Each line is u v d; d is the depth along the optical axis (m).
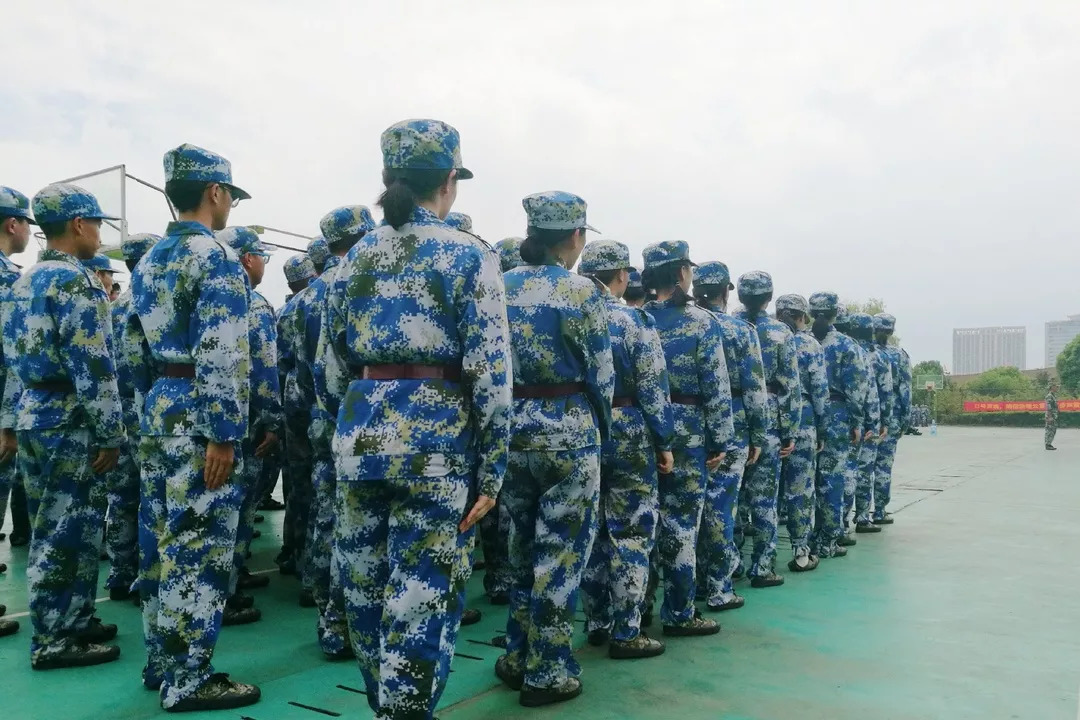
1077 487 10.34
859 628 4.06
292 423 4.64
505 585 4.50
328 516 3.63
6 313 3.51
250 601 4.21
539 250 3.08
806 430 5.46
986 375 54.56
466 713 2.93
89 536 3.50
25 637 3.82
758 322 5.00
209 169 3.05
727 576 4.43
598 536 3.75
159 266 2.95
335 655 3.47
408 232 2.35
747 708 2.99
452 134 2.49
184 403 2.89
